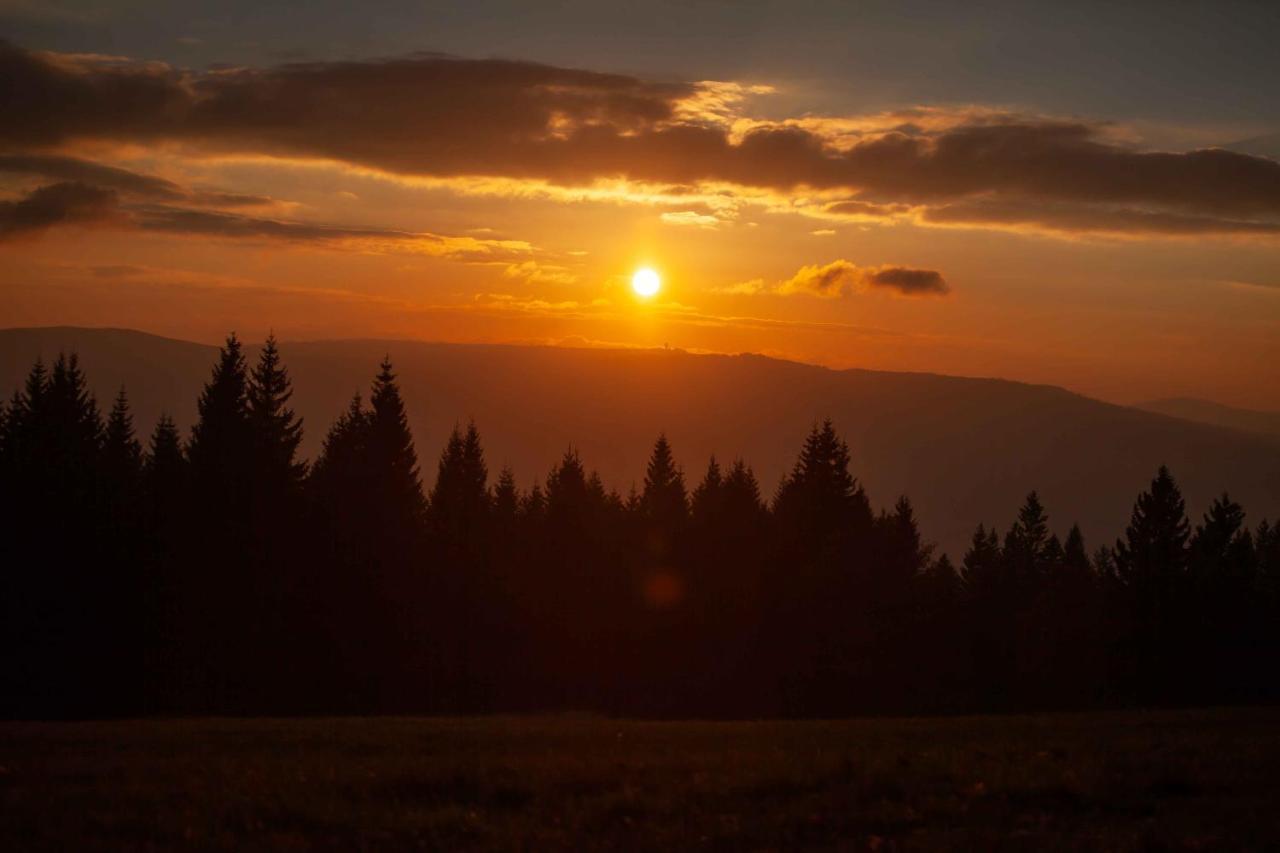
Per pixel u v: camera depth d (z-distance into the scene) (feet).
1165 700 202.49
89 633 150.71
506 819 40.24
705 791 44.55
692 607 200.64
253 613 163.94
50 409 188.34
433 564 184.24
